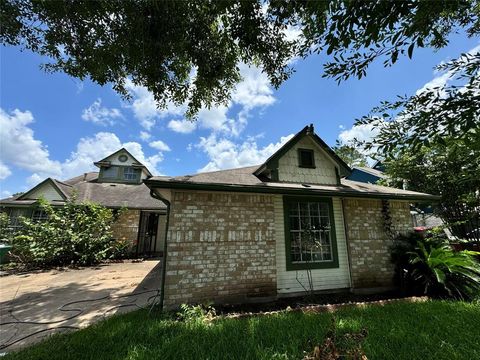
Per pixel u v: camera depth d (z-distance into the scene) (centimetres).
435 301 479
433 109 213
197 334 339
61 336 348
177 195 522
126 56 530
